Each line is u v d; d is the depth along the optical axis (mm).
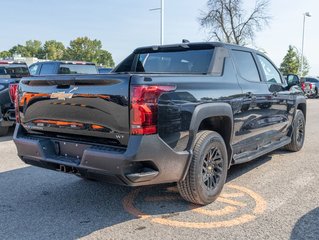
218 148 4590
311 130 10750
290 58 55688
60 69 13930
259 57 6160
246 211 4387
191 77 4293
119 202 4727
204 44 5270
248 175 5895
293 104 7023
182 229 3924
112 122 3742
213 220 4145
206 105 4301
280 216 4242
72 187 5336
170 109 3826
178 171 4023
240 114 5051
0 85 9016
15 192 5125
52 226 4020
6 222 4125
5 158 7047
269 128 6133
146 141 3639
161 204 4633
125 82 3650
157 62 5766
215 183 4617
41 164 4391
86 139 4066
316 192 5070
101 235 3799
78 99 3957
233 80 5070
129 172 3691
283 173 6016
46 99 4250
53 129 4297
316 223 4051
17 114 4711
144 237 3746
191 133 4102
